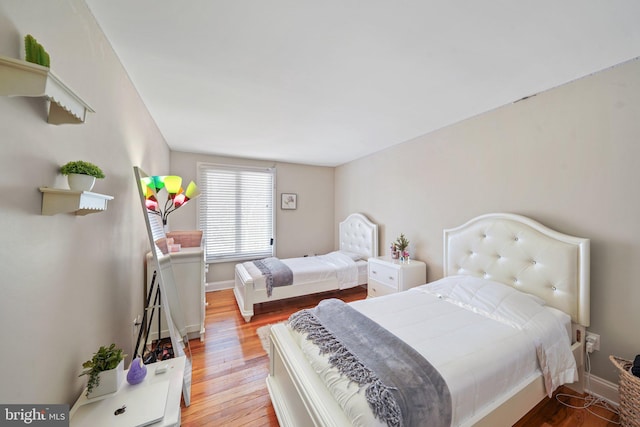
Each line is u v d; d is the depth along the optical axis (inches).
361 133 112.4
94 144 46.8
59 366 35.8
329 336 53.4
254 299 111.1
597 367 62.5
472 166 93.2
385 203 138.2
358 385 39.4
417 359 44.4
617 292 60.0
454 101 80.3
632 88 57.9
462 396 40.9
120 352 44.3
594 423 55.2
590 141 64.2
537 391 52.7
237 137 117.8
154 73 64.2
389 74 64.8
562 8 43.1
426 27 48.1
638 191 57.1
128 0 41.7
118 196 59.5
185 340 77.7
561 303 65.4
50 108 33.4
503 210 83.4
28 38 27.5
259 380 69.9
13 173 27.4
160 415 37.1
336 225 185.5
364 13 44.4
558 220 70.2
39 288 31.6
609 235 61.1
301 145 131.6
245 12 44.2
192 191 101.0
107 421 35.8
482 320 61.4
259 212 163.8
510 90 72.9
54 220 34.6
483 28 48.2
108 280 53.6
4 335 26.0
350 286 134.6
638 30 48.1
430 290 82.7
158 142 105.4
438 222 107.3
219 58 58.1
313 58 58.1
